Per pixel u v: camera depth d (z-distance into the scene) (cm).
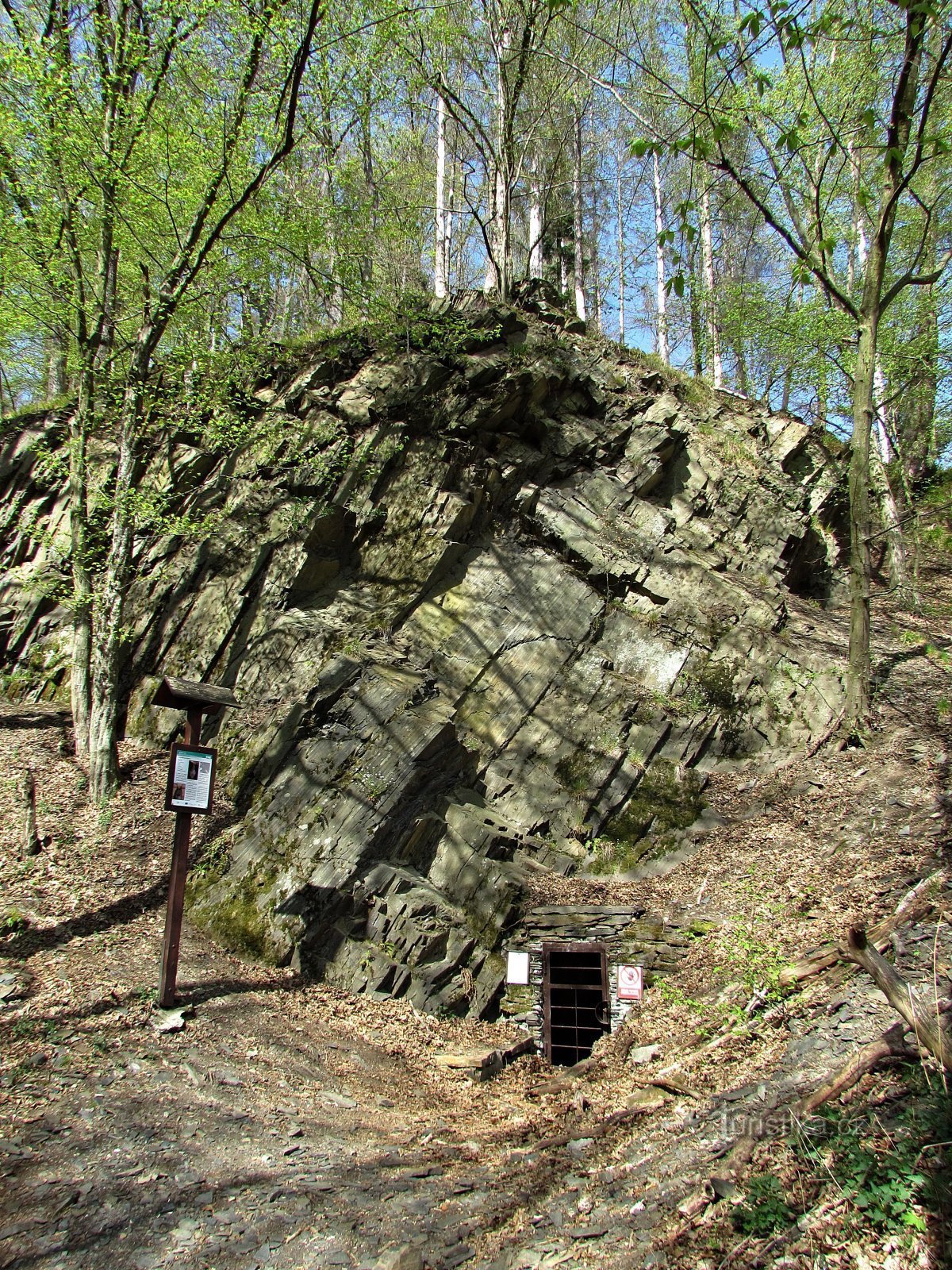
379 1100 842
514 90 2023
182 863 943
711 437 1933
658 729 1434
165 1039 859
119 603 1382
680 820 1332
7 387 2495
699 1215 502
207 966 1042
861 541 1375
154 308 1416
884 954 733
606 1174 596
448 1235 552
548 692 1502
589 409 1908
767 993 796
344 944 1120
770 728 1446
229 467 1788
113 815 1298
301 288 2248
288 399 1844
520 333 1938
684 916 1132
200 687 971
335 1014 1019
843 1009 689
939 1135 480
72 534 1490
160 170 1417
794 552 1850
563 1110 777
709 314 2433
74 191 1366
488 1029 1092
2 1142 645
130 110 1297
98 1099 731
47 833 1245
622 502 1767
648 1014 966
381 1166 673
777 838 1220
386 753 1289
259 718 1434
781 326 2042
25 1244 539
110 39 1288
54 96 1232
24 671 1717
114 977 959
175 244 1511
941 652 1590
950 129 1503
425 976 1100
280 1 1173
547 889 1245
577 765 1412
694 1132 610
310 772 1285
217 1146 687
